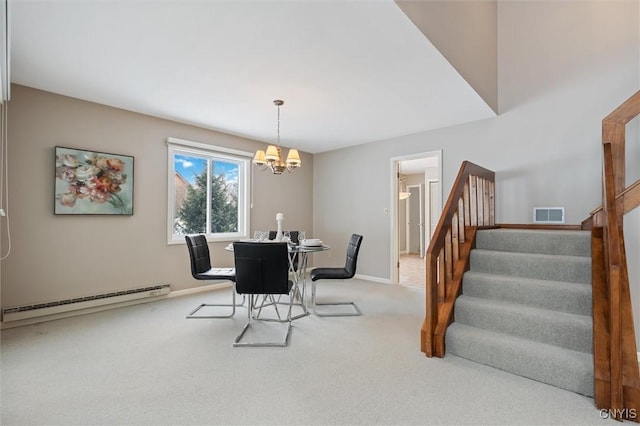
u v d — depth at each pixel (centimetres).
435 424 154
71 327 286
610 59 320
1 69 204
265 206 524
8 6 153
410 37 215
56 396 175
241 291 267
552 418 158
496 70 378
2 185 281
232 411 163
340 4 180
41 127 304
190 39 216
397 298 393
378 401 172
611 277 163
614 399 157
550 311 219
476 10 314
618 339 159
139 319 309
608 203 193
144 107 353
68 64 252
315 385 188
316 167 603
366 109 357
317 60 246
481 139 395
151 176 383
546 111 353
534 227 351
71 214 321
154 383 190
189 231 433
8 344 246
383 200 498
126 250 361
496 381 193
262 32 208
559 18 348
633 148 299
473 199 315
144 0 175
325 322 302
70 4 178
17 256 291
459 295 260
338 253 563
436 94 315
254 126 426
